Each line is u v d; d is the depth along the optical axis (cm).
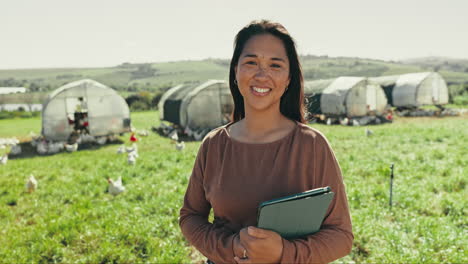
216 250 188
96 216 911
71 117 2869
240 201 187
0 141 2539
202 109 2788
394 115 3781
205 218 226
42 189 1213
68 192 1159
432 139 2039
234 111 244
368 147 1853
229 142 202
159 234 787
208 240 195
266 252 156
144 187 1174
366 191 1018
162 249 709
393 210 872
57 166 1645
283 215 158
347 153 1695
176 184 1198
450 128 2517
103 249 693
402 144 1925
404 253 639
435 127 2628
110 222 842
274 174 183
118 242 736
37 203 1058
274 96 186
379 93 3491
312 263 163
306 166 181
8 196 1123
